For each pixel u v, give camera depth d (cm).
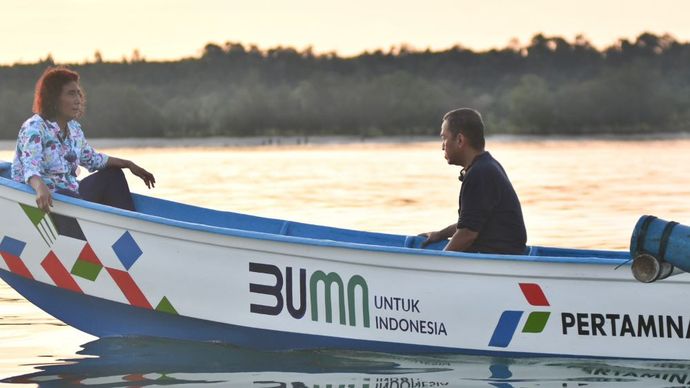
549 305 1228
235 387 1138
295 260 1296
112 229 1335
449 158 1323
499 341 1251
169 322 1360
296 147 17988
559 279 1219
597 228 2733
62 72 1396
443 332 1265
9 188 1356
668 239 1123
